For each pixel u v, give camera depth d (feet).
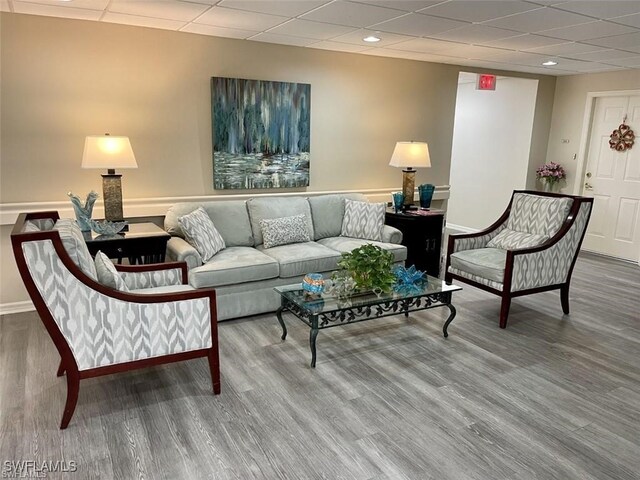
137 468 6.55
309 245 13.71
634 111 18.84
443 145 18.99
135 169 13.14
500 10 10.43
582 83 20.45
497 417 7.97
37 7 10.58
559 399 8.59
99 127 12.48
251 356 10.03
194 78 13.44
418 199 18.74
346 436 7.36
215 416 7.82
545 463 6.84
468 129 24.50
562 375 9.50
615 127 19.58
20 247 6.71
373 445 7.15
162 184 13.60
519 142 22.04
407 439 7.32
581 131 20.70
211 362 8.41
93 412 7.86
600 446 7.27
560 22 11.41
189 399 8.33
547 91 21.35
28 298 12.41
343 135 16.46
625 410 8.29
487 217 23.98
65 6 10.48
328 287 10.72
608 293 15.08
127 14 11.19
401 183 18.26
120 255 11.18
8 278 12.09
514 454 7.02
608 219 20.18
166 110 13.24
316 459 6.82
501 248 13.55
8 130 11.46
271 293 12.25
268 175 15.08
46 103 11.76
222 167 14.24
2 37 11.03
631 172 19.17
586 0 9.59
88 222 11.27
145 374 9.20
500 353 10.46
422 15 10.98
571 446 7.25
